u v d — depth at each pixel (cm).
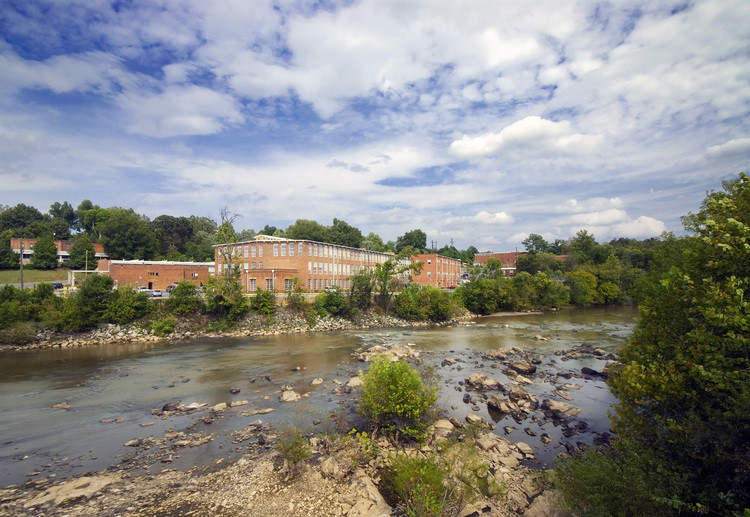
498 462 1705
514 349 4188
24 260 10181
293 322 5706
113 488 1470
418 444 1853
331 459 1608
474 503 1348
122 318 4816
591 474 1163
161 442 1906
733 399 1017
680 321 1357
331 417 2156
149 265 7362
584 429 2131
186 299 5259
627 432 1417
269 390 2748
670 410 1345
